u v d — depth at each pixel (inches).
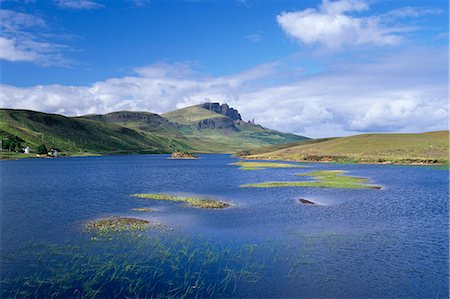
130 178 4530.0
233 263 1245.7
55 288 1042.7
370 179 4212.6
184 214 2068.2
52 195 2903.5
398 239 1549.0
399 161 7313.0
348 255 1334.9
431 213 2117.4
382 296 999.0
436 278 1122.0
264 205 2369.6
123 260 1268.5
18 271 1167.6
